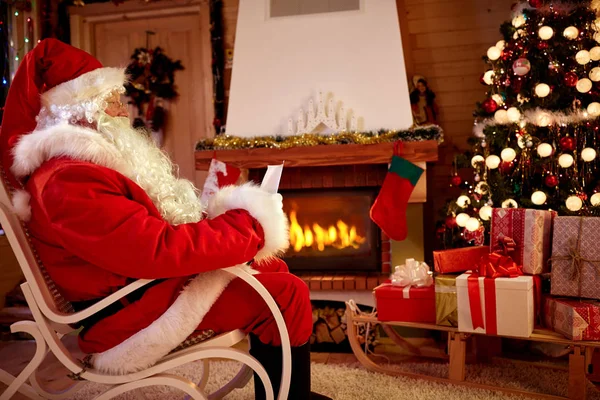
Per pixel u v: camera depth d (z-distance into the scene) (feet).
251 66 9.82
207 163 9.41
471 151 10.13
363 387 6.48
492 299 6.19
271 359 4.52
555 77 8.27
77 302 4.32
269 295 4.22
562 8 8.34
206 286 4.12
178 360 4.03
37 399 4.72
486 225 8.30
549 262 6.61
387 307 7.03
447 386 6.44
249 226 4.25
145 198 4.14
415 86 10.94
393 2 9.48
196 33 12.44
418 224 9.07
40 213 4.01
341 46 9.53
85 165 3.91
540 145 7.78
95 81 4.49
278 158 9.04
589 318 5.82
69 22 12.74
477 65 11.05
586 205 7.70
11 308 10.23
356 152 8.77
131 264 3.76
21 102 4.41
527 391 6.19
